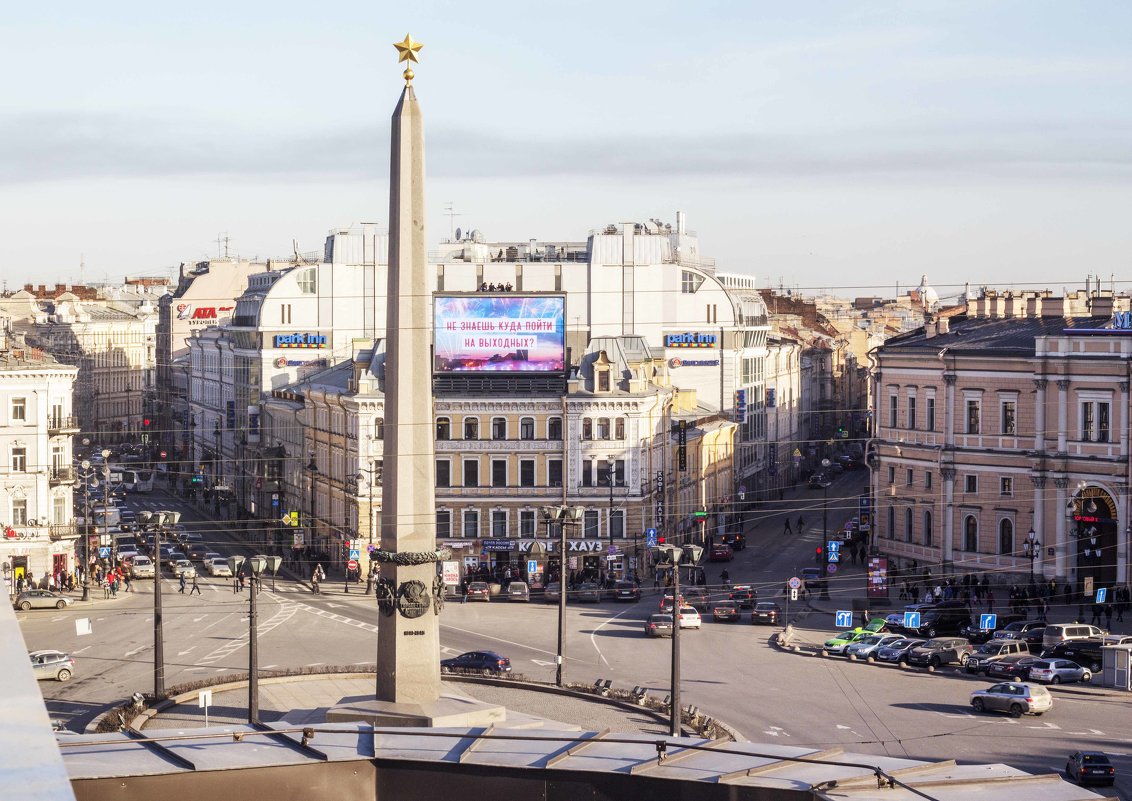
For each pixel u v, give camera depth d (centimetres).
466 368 10750
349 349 14162
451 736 2442
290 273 14088
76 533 10538
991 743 5381
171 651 7550
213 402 17025
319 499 11975
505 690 6341
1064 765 4994
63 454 10556
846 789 1995
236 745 2342
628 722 5609
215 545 12900
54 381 10412
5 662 987
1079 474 8969
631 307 14025
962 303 19988
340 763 2252
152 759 2222
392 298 4925
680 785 2134
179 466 18588
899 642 7369
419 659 5100
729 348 14125
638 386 10800
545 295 10750
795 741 5391
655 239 14075
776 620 8594
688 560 4859
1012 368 9356
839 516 14112
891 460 10281
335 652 7475
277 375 14088
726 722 5756
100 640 8000
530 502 10638
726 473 13462
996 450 9456
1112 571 8950
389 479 5044
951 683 6744
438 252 14800
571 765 2256
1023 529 9331
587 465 10638
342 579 10912
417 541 5078
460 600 9756
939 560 9800
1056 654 7138
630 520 10625
